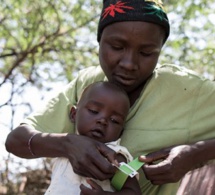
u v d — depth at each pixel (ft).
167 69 8.14
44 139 7.55
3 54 22.08
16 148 7.89
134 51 7.52
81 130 7.58
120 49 7.59
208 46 22.00
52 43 21.68
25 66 21.99
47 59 22.25
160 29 7.66
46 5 21.40
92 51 22.35
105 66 7.75
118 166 6.95
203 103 7.88
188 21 21.79
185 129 7.75
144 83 8.07
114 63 7.62
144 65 7.59
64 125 8.20
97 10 22.15
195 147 7.33
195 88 7.91
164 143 7.69
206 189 9.68
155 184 7.13
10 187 19.69
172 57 22.03
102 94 7.57
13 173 20.01
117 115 7.56
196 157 7.33
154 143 7.67
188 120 7.82
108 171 6.82
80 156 6.97
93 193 6.93
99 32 7.90
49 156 7.55
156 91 7.97
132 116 7.93
